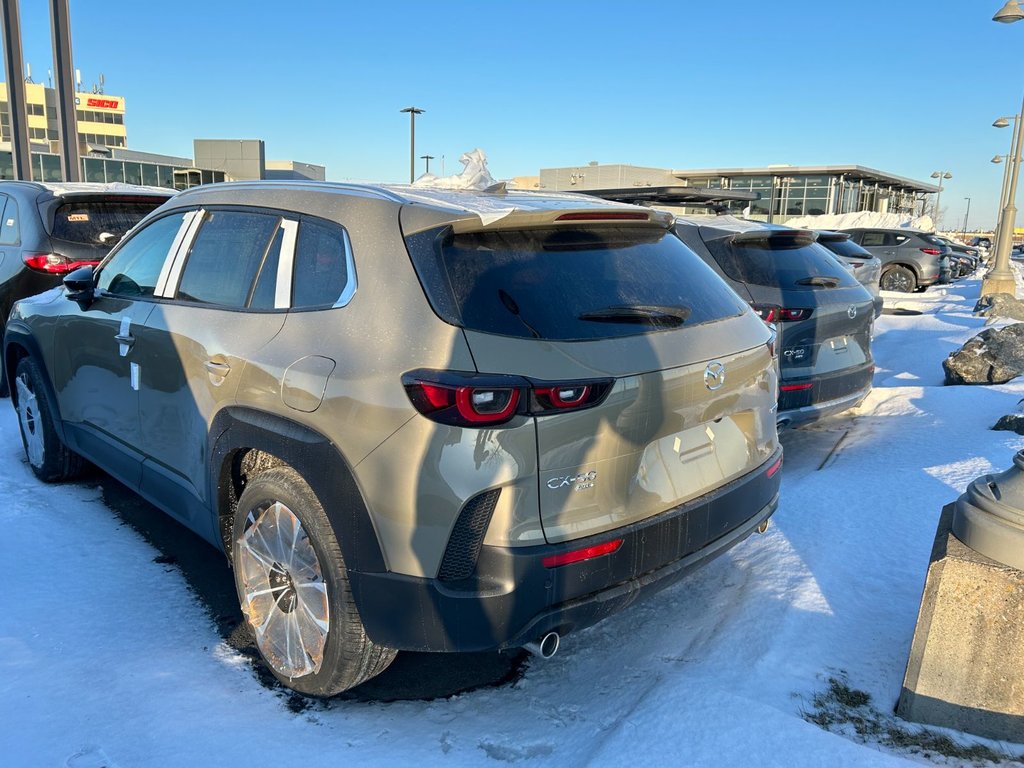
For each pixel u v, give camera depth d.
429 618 2.42
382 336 2.53
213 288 3.34
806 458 5.45
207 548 4.09
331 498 2.55
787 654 2.96
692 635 3.21
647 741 2.48
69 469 4.87
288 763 2.50
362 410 2.47
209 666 3.06
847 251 11.80
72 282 4.06
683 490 2.79
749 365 3.09
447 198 2.91
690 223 5.77
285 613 2.86
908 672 2.58
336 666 2.64
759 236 5.50
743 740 2.45
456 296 2.48
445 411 2.34
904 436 5.66
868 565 3.61
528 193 3.43
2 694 2.76
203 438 3.20
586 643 3.23
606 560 2.52
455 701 2.89
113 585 3.65
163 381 3.48
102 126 98.31
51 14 16.50
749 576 3.63
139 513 4.50
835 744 2.40
